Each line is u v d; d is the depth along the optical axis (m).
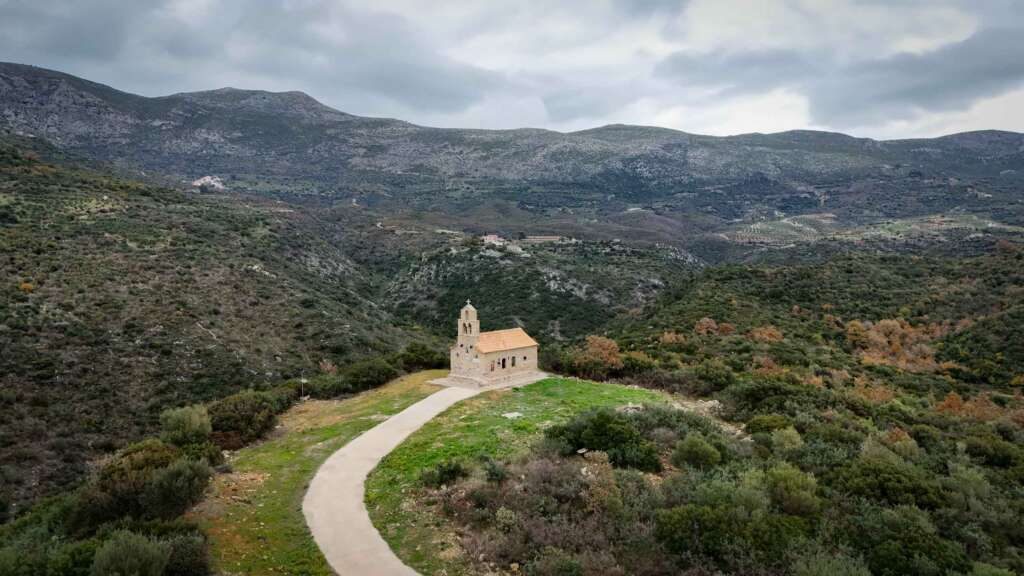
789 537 20.62
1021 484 31.86
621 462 28.31
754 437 33.69
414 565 20.17
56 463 42.19
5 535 24.03
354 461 30.62
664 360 58.34
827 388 50.47
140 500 22.73
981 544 23.08
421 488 26.50
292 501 25.69
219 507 24.27
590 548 20.33
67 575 17.22
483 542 21.25
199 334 66.44
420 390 47.03
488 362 49.22
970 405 51.00
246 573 19.41
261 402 39.41
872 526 22.02
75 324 59.34
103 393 51.91
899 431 37.50
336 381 48.75
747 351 65.06
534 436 33.28
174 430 33.59
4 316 55.69
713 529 20.52
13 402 46.56
